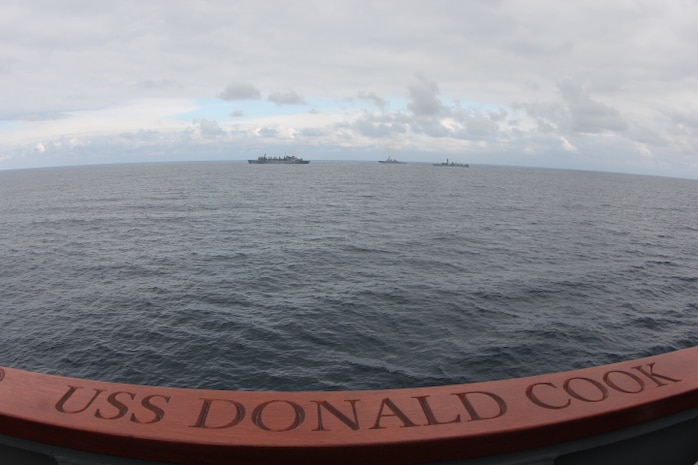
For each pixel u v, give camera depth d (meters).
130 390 1.89
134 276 23.69
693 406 1.88
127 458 1.65
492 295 20.19
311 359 13.54
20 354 14.30
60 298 19.97
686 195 120.81
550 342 15.05
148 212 53.97
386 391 1.90
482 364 13.40
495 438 1.64
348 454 1.58
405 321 16.62
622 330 16.45
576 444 1.76
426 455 1.62
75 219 48.53
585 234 40.78
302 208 56.78
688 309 19.14
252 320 16.67
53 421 1.66
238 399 1.83
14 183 130.12
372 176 152.62
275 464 1.59
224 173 170.88
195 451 1.59
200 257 28.00
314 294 19.83
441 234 38.00
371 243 32.81
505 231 40.91
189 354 13.95
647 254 31.89
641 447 1.88
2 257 28.98
